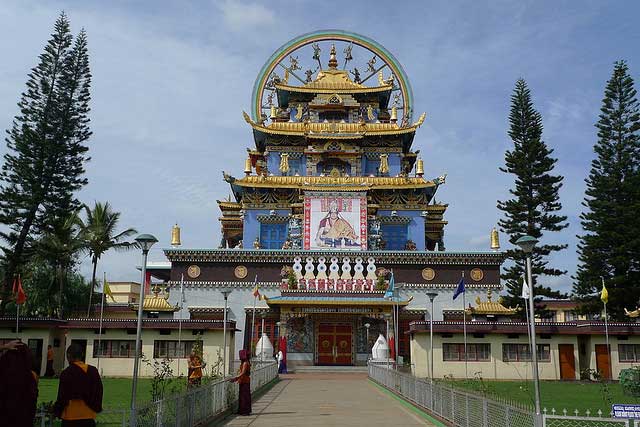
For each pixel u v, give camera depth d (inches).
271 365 1556.3
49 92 2066.9
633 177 1973.4
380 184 2568.9
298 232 2461.9
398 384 1176.2
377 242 2460.6
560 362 1673.2
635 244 1911.9
